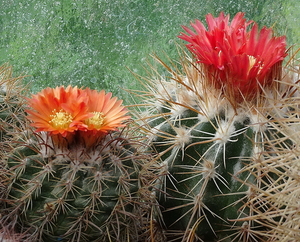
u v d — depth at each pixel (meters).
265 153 0.40
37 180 0.39
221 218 0.42
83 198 0.39
